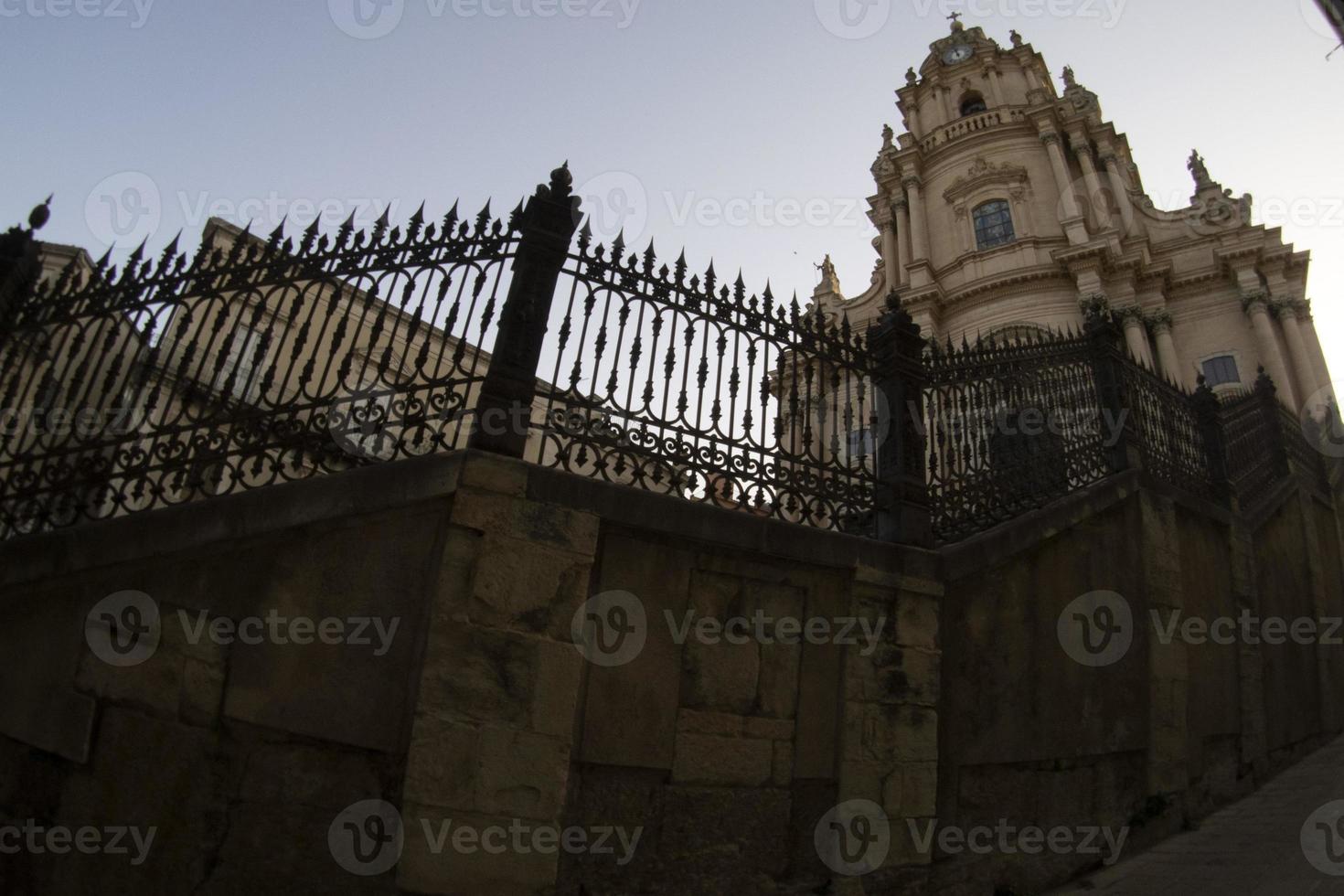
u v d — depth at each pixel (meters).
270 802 3.21
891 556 4.54
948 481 5.32
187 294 4.30
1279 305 19.03
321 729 3.28
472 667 3.23
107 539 3.49
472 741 3.13
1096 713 5.36
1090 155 23.69
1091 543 5.84
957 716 4.59
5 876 3.26
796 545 4.23
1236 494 8.37
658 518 3.88
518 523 3.51
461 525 3.40
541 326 4.04
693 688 3.85
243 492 3.55
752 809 3.84
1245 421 10.22
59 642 3.47
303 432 3.76
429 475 3.54
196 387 3.92
